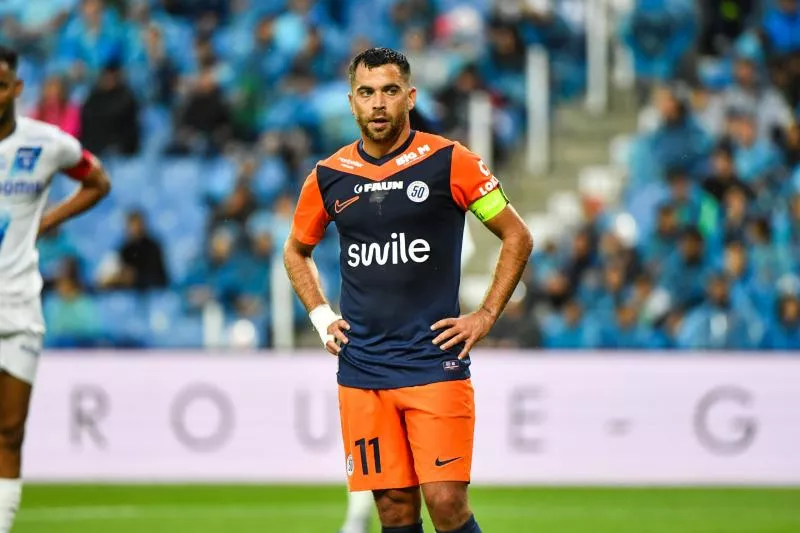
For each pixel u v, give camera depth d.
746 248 41.34
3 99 18.78
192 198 46.22
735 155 45.62
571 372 35.62
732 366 35.44
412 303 16.69
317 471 35.66
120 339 41.03
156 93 49.16
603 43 50.72
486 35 50.38
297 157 45.41
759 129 47.44
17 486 19.44
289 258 17.88
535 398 35.66
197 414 35.94
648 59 50.78
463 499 16.56
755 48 50.22
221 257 41.50
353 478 17.16
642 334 39.22
